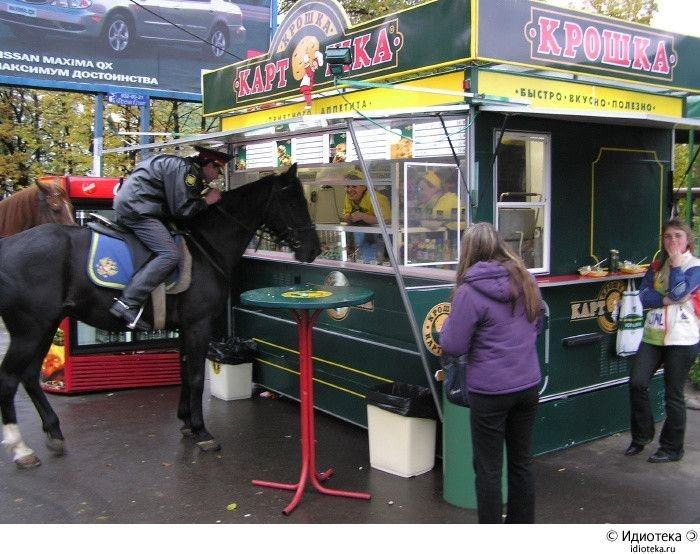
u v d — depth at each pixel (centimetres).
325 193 589
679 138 623
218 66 1288
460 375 354
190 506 411
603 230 512
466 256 334
